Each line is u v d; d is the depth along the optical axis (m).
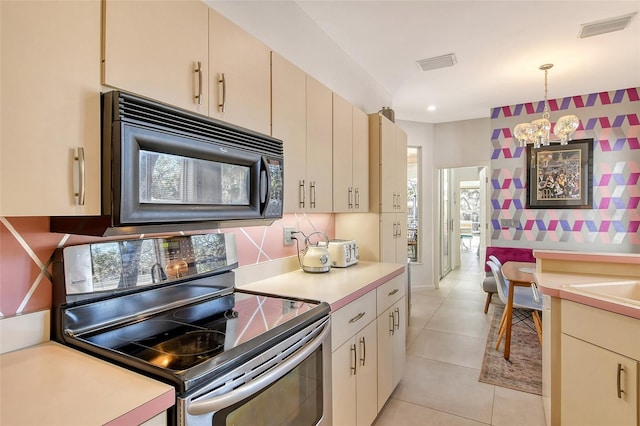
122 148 0.92
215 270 1.58
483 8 2.37
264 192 1.46
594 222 4.25
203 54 1.26
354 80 3.18
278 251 2.15
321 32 2.62
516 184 4.68
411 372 2.71
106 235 1.02
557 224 4.45
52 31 0.85
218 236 1.62
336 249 2.42
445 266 6.79
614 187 4.14
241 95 1.43
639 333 1.40
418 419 2.10
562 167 4.39
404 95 4.23
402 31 2.67
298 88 1.82
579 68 3.44
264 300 1.54
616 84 3.90
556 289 1.80
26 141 0.80
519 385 2.49
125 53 1.00
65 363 0.93
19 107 0.79
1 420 0.67
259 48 1.54
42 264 1.07
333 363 1.53
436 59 3.19
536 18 2.50
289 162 1.74
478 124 5.34
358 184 2.55
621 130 4.11
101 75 0.95
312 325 1.31
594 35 2.77
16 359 0.95
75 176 0.89
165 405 0.77
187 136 1.11
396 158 3.08
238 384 0.93
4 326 0.99
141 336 1.10
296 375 1.22
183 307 1.41
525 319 3.94
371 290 1.94
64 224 1.06
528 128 3.48
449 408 2.22
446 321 3.90
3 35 0.76
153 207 1.00
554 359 1.83
